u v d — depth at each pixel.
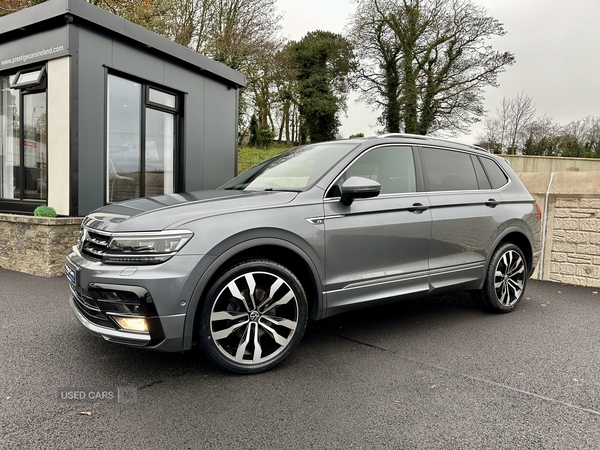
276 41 19.61
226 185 3.89
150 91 7.49
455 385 2.68
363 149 3.43
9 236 5.85
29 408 2.29
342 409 2.35
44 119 6.52
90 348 3.16
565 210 5.99
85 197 6.15
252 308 2.75
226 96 9.20
